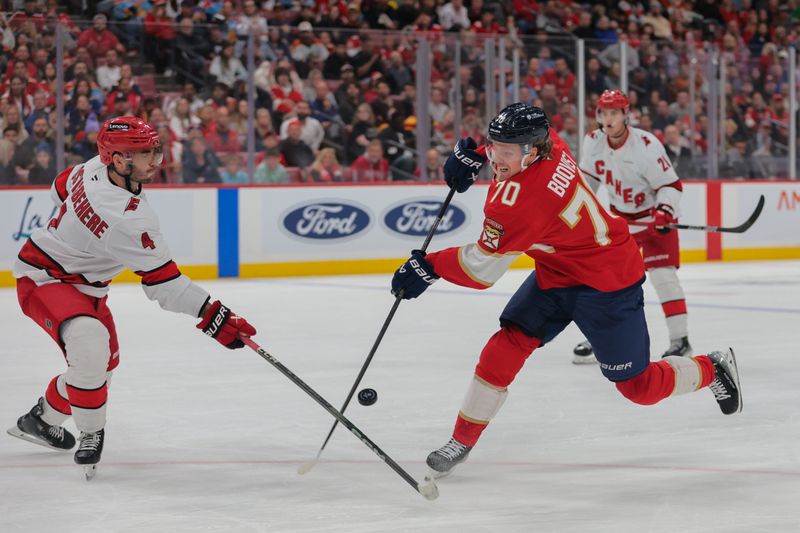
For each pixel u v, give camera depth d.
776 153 36.41
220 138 30.73
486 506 8.91
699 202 34.94
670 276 16.34
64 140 29.14
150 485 9.61
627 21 43.66
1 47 28.36
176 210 29.78
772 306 23.20
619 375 10.02
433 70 32.56
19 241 28.31
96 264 9.79
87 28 29.19
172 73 30.19
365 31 31.94
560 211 9.18
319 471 10.12
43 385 14.76
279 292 26.81
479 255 9.18
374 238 32.16
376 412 12.86
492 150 9.03
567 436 11.52
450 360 16.62
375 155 32.31
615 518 8.53
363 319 21.55
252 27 36.56
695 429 11.82
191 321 21.33
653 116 34.59
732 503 8.94
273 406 13.23
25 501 9.08
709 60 35.12
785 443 11.15
